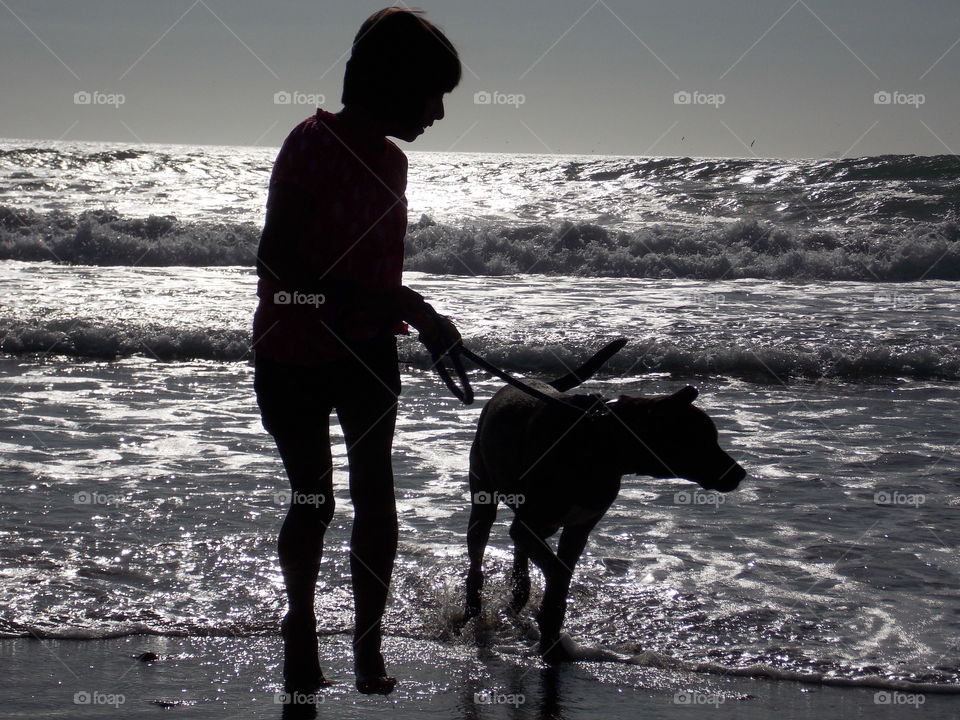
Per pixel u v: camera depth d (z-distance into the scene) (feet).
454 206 81.20
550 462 11.84
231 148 318.86
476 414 25.23
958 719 10.50
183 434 22.79
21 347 32.94
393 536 10.17
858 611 13.46
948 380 30.71
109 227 60.03
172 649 11.80
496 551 15.57
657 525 17.11
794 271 55.88
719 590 14.16
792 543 16.21
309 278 9.35
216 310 38.06
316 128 9.51
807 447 22.58
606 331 34.76
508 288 47.50
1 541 15.28
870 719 10.47
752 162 93.20
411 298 9.63
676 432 11.51
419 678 11.33
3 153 102.47
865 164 86.84
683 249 58.49
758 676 11.59
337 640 12.14
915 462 21.35
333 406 10.10
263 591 13.61
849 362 31.45
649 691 11.16
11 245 56.80
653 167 95.45
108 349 33.04
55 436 22.31
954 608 13.58
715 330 35.45
